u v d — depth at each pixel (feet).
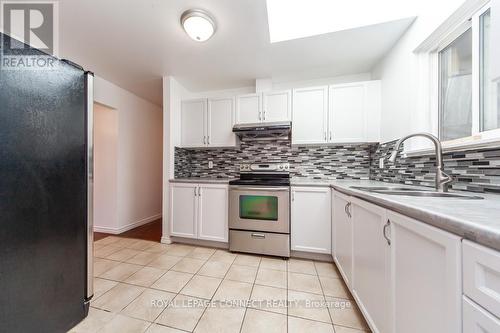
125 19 5.50
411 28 5.66
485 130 4.02
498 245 1.50
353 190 4.69
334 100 8.09
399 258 2.90
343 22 5.90
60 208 3.71
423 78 5.57
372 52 7.14
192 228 8.54
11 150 2.99
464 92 4.66
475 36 4.09
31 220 3.26
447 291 1.99
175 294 5.26
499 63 2.64
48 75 3.47
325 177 9.09
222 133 9.26
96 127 10.26
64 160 3.76
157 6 5.05
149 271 6.43
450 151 4.51
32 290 3.28
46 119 3.45
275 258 7.44
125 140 10.61
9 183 2.97
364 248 4.13
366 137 7.78
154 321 4.34
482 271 1.68
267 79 9.16
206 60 7.67
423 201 2.97
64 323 3.81
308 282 5.83
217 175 10.33
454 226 1.90
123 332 4.04
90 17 5.41
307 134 8.36
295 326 4.22
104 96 9.35
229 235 7.93
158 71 8.54
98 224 10.37
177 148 9.61
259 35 6.19
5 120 2.92
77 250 4.05
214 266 6.77
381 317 3.39
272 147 9.68
